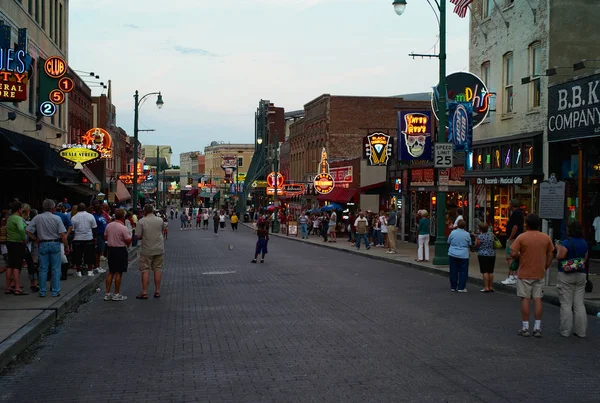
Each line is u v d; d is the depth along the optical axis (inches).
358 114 2320.4
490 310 497.4
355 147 2315.5
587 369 315.3
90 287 619.2
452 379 295.6
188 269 838.5
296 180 2807.6
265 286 648.4
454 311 491.8
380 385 285.9
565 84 848.9
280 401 263.4
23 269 741.3
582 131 808.9
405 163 1421.0
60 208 680.4
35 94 1111.6
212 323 443.2
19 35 871.1
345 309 500.4
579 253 394.6
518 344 373.7
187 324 440.5
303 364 325.7
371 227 1471.5
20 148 828.6
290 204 2886.3
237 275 756.6
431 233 1322.6
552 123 881.5
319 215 2026.3
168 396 272.2
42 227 521.3
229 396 271.1
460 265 605.0
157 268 572.7
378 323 439.8
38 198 1194.0
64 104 1416.1
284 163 3164.4
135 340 389.4
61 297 520.4
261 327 426.9
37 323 404.8
